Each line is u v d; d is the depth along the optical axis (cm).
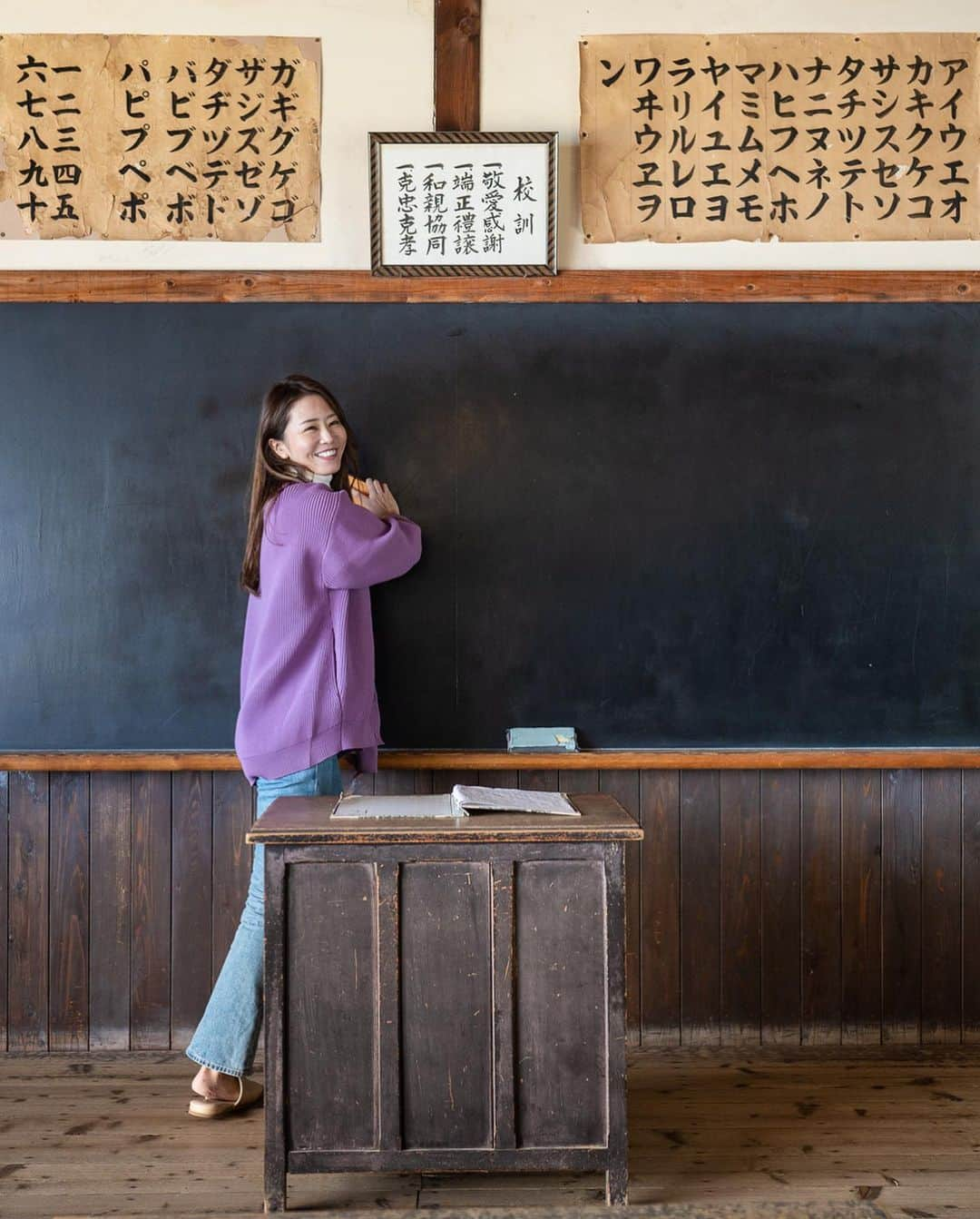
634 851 271
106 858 268
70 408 265
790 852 271
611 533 269
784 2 267
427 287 265
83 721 267
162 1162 214
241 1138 225
